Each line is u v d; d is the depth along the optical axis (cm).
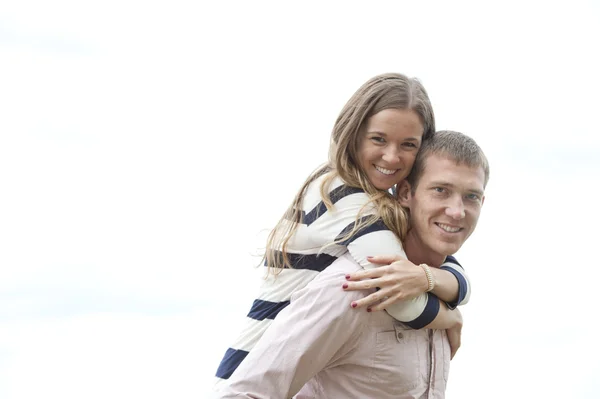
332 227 212
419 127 211
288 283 223
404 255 203
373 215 207
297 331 187
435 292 201
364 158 215
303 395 205
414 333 199
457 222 200
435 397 201
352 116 215
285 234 225
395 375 194
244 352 226
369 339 193
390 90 213
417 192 206
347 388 196
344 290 190
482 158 204
